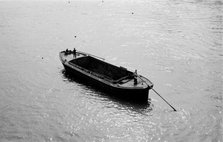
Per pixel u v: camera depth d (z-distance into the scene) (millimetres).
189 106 32906
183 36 59844
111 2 98875
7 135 27734
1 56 48469
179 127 29141
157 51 51312
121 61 46812
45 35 61062
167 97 34906
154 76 40969
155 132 28438
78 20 74562
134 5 93500
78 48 53250
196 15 77938
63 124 29703
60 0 102188
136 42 56625
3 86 37625
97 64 39094
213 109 32250
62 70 42938
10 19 74438
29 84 38281
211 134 27969
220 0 98562
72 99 34312
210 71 42250
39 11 84875
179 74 41469
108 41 57469
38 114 31375
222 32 62062
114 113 31516
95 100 33906
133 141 27266
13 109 32219
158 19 74625
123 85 32719
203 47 52844
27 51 51219
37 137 27609
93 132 28516
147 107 32562
